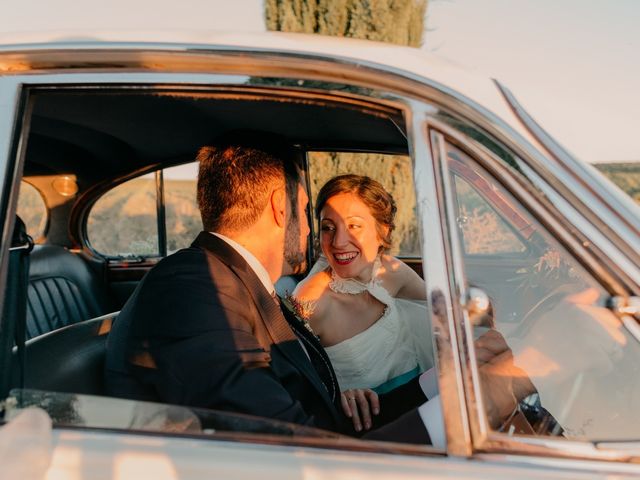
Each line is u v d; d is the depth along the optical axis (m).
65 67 1.09
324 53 1.06
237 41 1.09
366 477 0.92
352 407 1.58
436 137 1.04
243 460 0.95
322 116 1.62
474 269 1.07
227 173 1.44
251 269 1.46
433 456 0.95
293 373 1.41
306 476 0.93
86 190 2.83
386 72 1.05
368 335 1.89
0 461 0.92
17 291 1.11
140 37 1.10
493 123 1.03
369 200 1.88
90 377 1.47
